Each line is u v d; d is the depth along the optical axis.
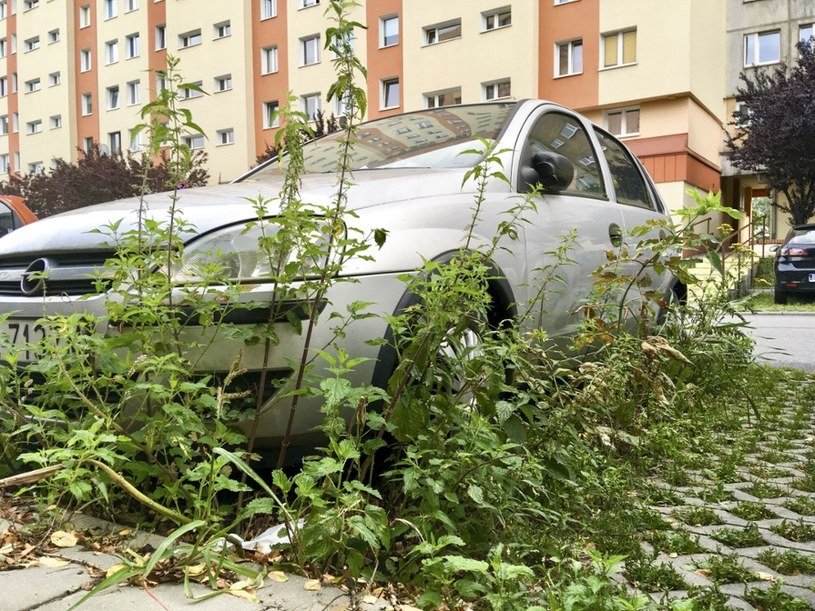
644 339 3.54
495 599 1.77
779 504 3.31
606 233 4.88
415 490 2.25
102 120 44.41
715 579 2.47
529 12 28.05
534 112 4.57
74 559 2.04
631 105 27.44
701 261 3.57
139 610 1.71
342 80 2.55
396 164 4.06
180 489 2.34
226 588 1.86
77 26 45.50
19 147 50.28
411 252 3.03
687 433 4.23
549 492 2.77
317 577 2.04
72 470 2.10
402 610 1.84
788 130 23.91
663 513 3.15
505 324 3.67
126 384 2.39
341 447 2.09
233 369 2.39
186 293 2.55
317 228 2.53
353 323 2.79
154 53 40.91
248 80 36.84
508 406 2.54
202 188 3.65
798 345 9.65
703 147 28.80
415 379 2.61
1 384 2.77
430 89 30.56
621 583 2.36
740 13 33.03
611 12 26.97
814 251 15.78
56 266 3.22
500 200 3.79
